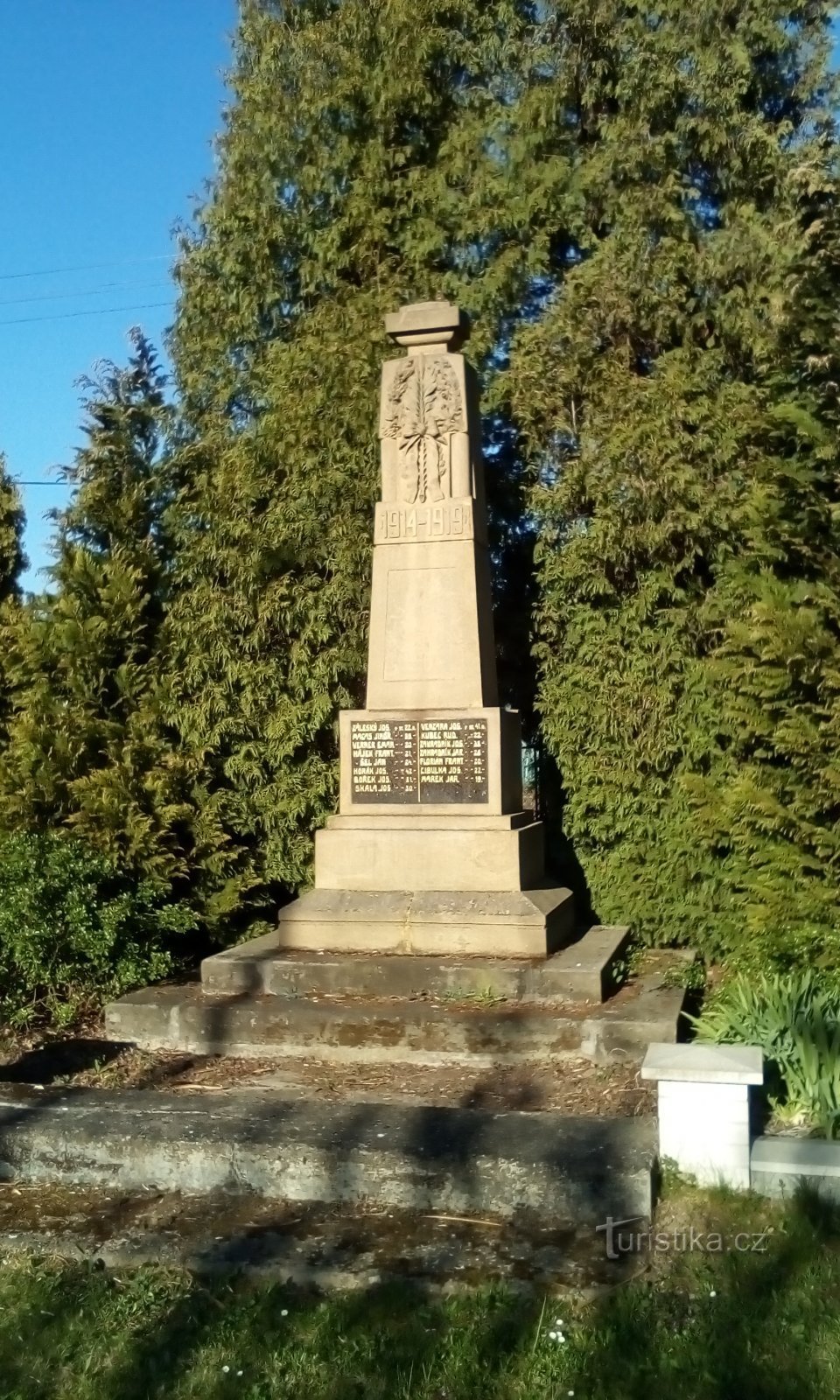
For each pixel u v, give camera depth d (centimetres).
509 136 1327
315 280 1348
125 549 1113
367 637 1059
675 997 798
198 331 1438
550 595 1030
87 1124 573
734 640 873
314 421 1087
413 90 1333
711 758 966
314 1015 773
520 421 1091
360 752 917
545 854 1045
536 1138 535
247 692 1060
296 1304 462
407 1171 528
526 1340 430
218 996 827
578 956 827
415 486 938
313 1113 584
